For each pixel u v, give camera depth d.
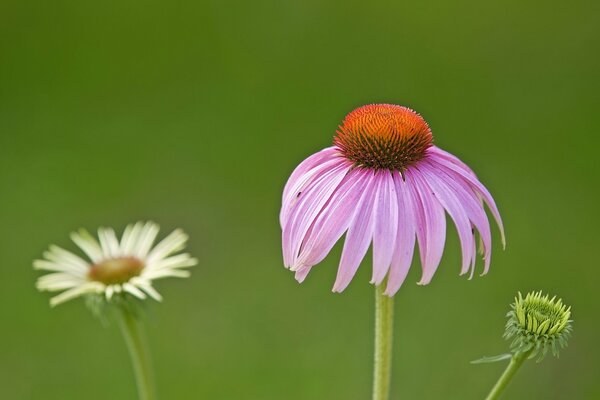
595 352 0.91
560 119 1.19
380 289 0.56
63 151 1.19
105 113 1.26
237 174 1.15
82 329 0.98
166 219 1.08
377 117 0.56
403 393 0.88
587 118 1.19
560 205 1.08
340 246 1.00
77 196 1.12
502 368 0.89
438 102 1.23
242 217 1.09
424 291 0.98
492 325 0.93
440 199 0.54
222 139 1.20
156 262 0.63
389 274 0.53
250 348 0.93
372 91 1.25
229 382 0.90
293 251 0.55
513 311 0.55
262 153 1.18
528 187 1.10
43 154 1.19
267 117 1.23
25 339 0.96
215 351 0.93
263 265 1.03
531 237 1.04
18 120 1.25
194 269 1.03
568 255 1.02
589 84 1.24
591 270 1.00
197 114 1.25
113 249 0.64
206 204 1.11
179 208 1.10
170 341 0.95
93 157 1.18
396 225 0.54
